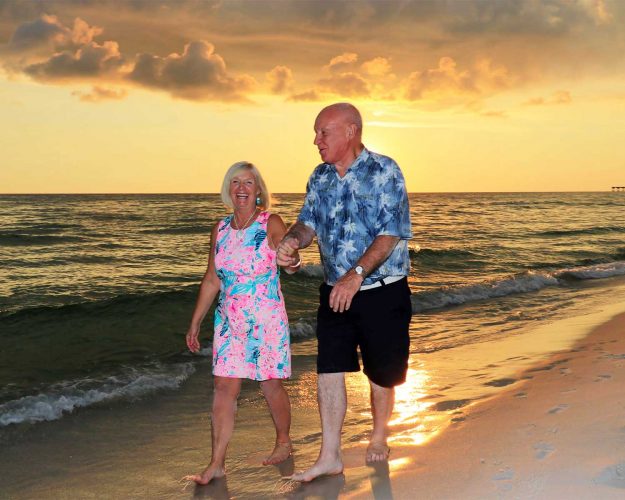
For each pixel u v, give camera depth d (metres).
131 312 9.95
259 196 3.73
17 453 4.39
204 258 21.22
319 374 3.54
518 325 8.96
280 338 3.75
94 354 7.71
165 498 3.53
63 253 22.23
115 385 6.26
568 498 2.68
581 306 10.64
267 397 3.90
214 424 3.73
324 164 3.51
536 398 4.48
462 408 4.52
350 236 3.41
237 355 3.71
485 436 3.70
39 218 44.22
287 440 3.99
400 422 4.34
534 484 2.88
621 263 18.20
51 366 7.15
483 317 9.90
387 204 3.34
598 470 2.93
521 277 14.20
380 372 3.50
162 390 6.08
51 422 5.09
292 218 46.41
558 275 14.97
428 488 3.06
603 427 3.55
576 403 4.16
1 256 21.14
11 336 8.49
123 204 76.31
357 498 3.05
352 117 3.37
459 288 12.62
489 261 20.47
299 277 14.33
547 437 3.50
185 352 7.88
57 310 9.87
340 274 3.47
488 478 3.04
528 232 34.81
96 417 5.23
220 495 3.47
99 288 14.42
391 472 3.35
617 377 4.86
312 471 3.39
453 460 3.38
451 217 51.97
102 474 3.99
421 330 8.80
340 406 3.50
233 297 3.71
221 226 3.82
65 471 4.06
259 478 3.69
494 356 6.60
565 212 61.53
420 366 6.26
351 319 3.48
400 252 3.47
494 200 108.31
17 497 3.66
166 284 15.12
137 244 25.95
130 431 4.88
